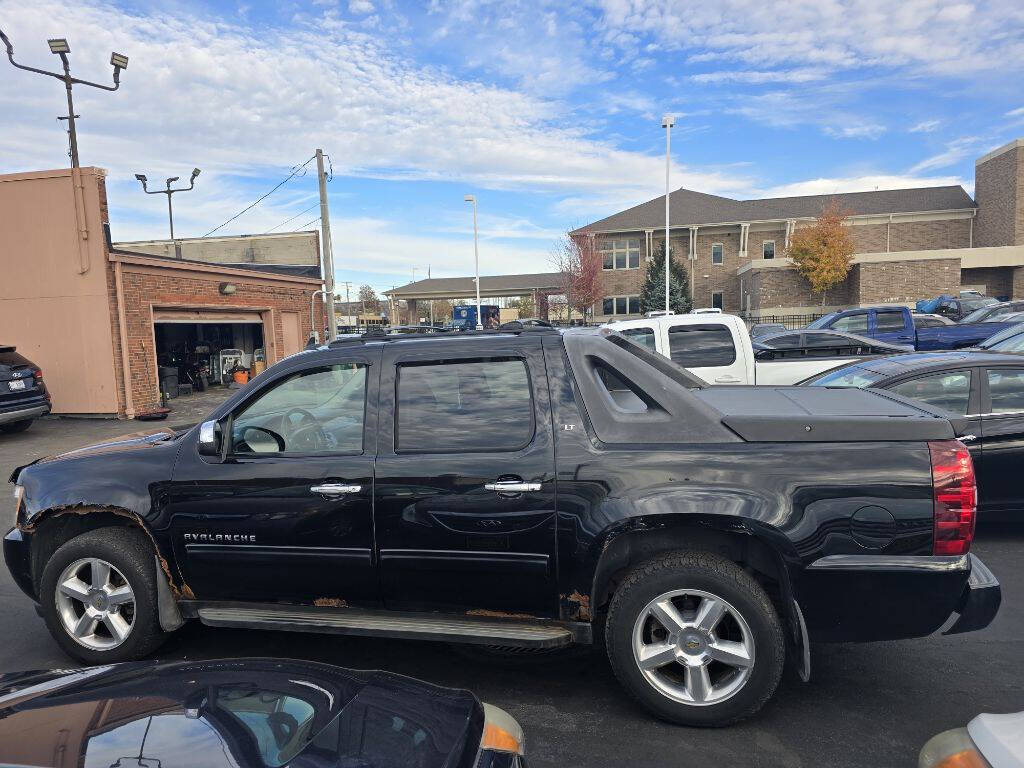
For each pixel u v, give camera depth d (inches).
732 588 117.5
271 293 800.9
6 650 164.9
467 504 127.1
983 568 124.3
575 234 1847.9
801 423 120.5
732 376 341.7
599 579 126.3
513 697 138.9
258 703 78.3
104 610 150.3
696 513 117.9
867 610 116.7
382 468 131.5
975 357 230.4
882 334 695.7
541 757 117.1
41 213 570.9
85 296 572.1
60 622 151.6
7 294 584.1
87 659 151.3
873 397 151.6
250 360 926.4
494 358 134.0
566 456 125.0
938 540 114.1
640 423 125.6
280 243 1189.1
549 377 130.3
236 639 168.9
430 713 80.4
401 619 135.3
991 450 216.8
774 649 117.3
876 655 152.9
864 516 115.3
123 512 144.6
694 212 1850.4
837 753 116.0
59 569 150.5
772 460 118.9
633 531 125.1
